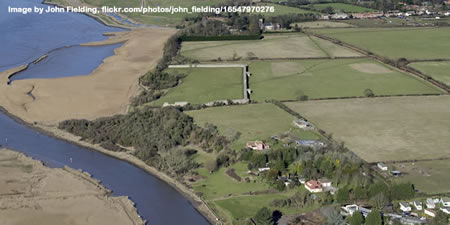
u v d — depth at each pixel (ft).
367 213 627.87
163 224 646.74
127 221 646.33
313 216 640.99
